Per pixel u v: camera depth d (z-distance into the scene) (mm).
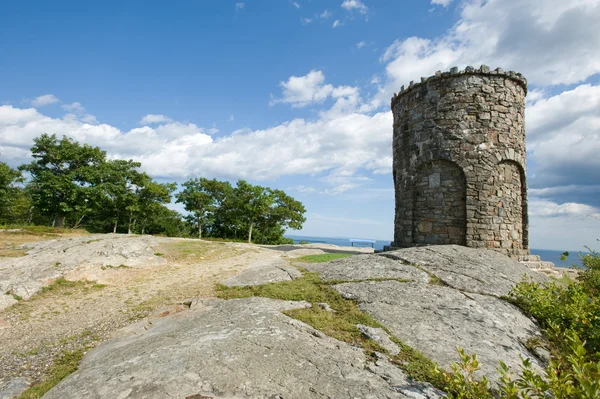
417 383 3506
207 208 39781
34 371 5484
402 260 9172
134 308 8773
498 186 12266
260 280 9289
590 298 6418
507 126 12617
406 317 5551
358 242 37562
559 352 4773
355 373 3613
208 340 4395
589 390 2197
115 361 4207
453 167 12492
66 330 7527
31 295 10258
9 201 37375
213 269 13711
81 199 33375
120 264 13727
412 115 13680
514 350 4617
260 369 3543
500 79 12680
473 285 7355
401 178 14125
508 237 12289
